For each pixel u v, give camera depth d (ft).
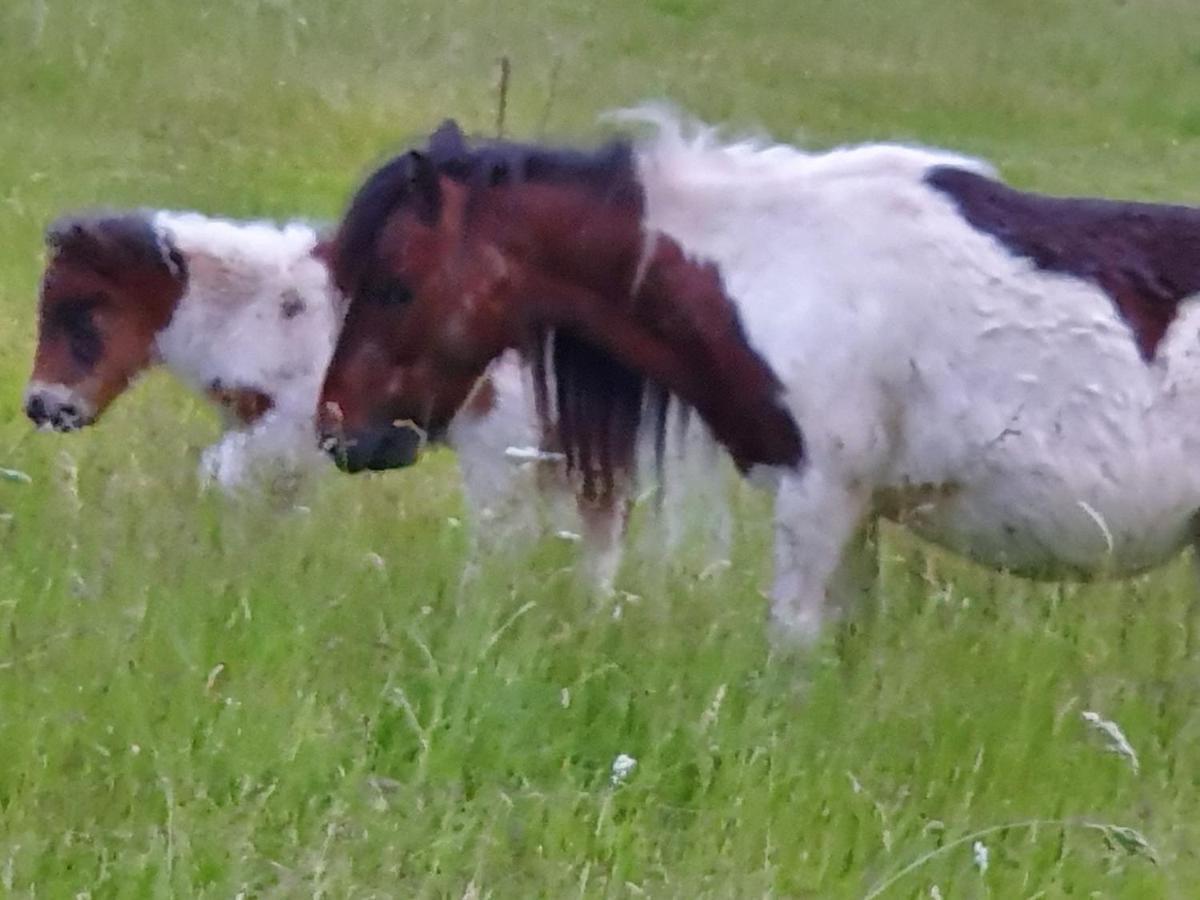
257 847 22.86
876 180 27.37
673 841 23.85
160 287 38.34
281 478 37.45
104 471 35.78
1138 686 28.94
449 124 29.14
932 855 22.68
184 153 69.31
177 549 31.48
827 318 26.94
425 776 24.76
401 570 31.73
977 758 26.00
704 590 31.01
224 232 38.45
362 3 92.48
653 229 27.68
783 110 91.20
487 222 28.19
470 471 34.24
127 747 24.72
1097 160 91.56
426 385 28.71
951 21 114.01
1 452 37.73
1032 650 29.55
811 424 27.25
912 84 100.22
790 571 28.09
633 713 26.78
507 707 26.08
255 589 29.48
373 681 27.04
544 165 28.30
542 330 28.63
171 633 27.14
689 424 29.07
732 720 26.63
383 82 82.07
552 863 22.86
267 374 37.78
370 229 28.32
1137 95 104.53
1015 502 27.63
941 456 27.50
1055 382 27.02
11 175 63.52
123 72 76.95
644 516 32.73
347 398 28.60
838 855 23.52
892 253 27.04
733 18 107.34
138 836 22.91
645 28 101.71
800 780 25.16
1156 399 26.96
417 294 28.19
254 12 87.20
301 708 25.61
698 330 27.53
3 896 20.93
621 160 27.96
